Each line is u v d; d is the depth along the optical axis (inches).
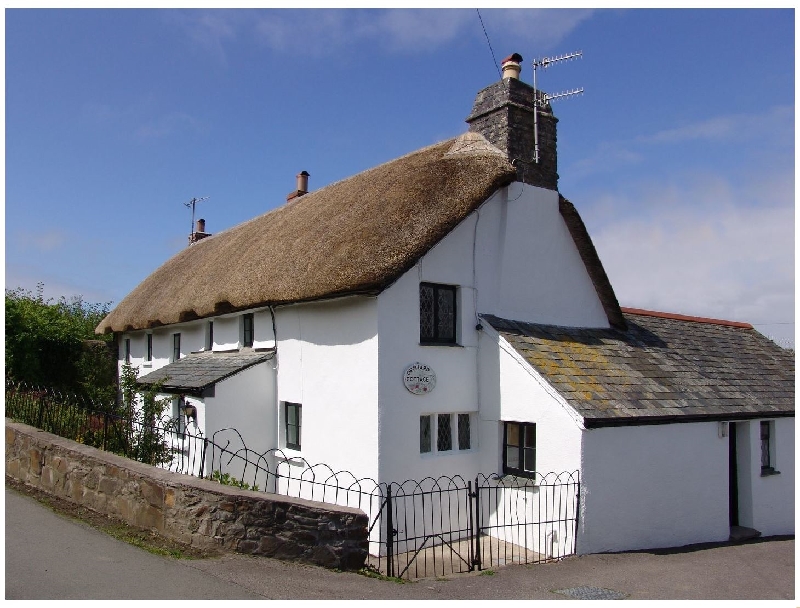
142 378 576.7
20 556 258.8
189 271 682.8
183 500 293.0
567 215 510.6
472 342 450.6
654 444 417.4
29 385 659.4
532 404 410.6
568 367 432.1
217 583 245.8
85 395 715.4
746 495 487.2
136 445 398.3
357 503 402.6
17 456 402.6
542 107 526.3
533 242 494.3
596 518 380.8
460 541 421.4
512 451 430.6
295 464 459.8
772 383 553.3
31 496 358.6
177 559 268.2
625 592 296.8
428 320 435.5
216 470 445.4
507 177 445.1
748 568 362.0
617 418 389.7
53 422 413.4
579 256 526.3
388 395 399.9
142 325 688.4
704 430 450.0
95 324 1022.4
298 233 511.8
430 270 429.1
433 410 423.8
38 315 754.8
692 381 491.5
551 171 525.0
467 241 452.4
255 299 471.8
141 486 311.0
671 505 422.3
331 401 432.1
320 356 445.7
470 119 535.5
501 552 393.1
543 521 390.9
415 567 330.0
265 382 485.7
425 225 410.6
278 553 282.7
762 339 675.4
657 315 627.8
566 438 386.6
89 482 340.2
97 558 262.1
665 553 395.2
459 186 436.1
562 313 510.3
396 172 500.1
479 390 449.7
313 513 290.5
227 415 464.8
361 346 409.4
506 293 473.4
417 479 410.9
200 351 613.9
